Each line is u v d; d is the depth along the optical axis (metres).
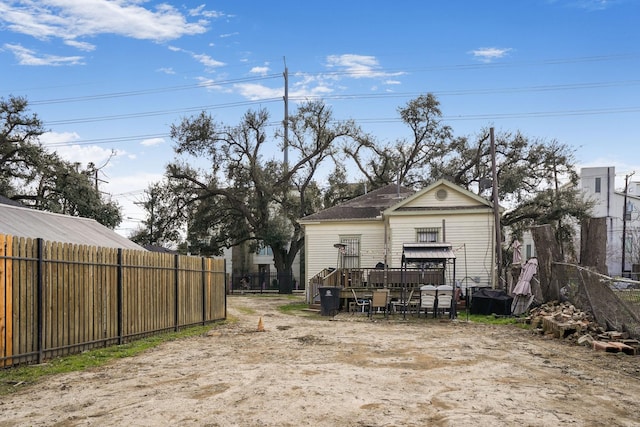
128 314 12.30
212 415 6.10
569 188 40.12
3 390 7.55
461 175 43.09
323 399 6.80
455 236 25.25
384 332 14.47
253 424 5.75
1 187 35.16
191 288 15.67
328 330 14.91
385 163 45.81
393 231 25.83
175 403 6.65
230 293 42.81
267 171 42.69
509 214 39.69
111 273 11.73
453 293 19.00
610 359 10.05
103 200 40.94
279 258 44.22
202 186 42.47
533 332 14.48
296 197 46.16
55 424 5.87
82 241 14.30
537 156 40.22
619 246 52.59
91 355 10.32
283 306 25.33
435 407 6.43
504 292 20.23
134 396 7.07
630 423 5.81
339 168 46.97
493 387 7.55
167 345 11.92
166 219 44.47
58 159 36.84
